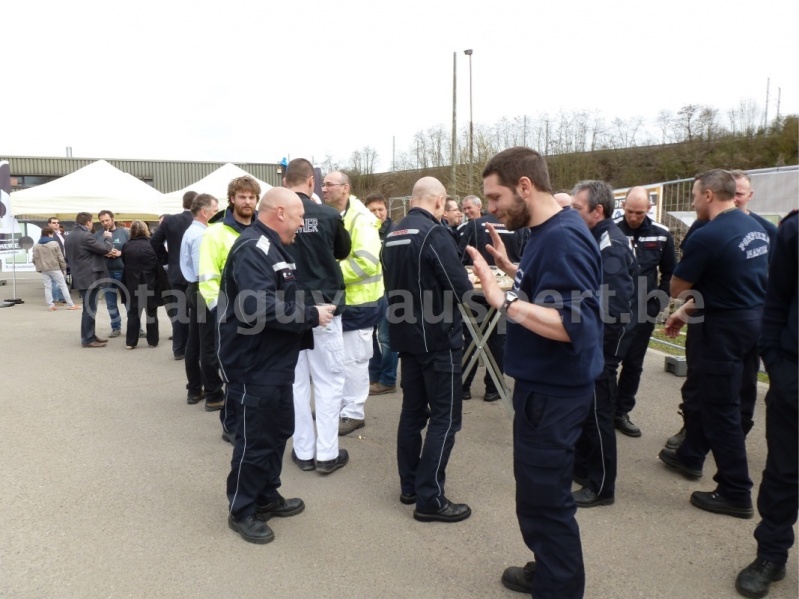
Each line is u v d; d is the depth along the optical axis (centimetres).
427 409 331
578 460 355
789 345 239
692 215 729
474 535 303
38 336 852
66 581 261
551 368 212
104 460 398
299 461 387
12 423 472
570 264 201
